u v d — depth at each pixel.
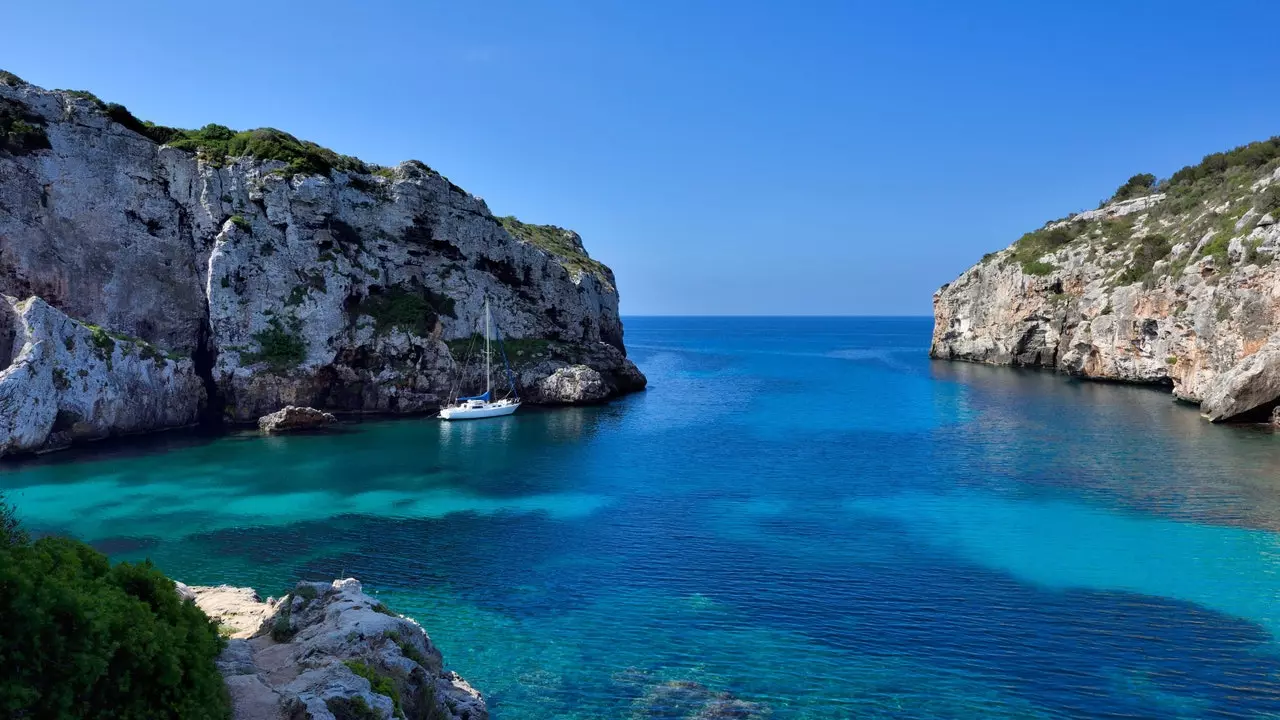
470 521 39.31
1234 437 59.62
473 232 89.69
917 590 29.50
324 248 77.12
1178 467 49.84
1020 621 26.55
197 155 74.31
